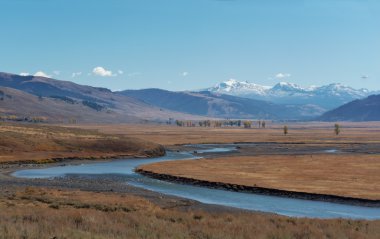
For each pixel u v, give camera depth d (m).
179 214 40.88
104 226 29.00
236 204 63.44
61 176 95.94
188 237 27.34
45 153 141.50
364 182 83.81
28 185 75.06
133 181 88.81
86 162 134.88
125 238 25.00
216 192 75.62
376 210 59.97
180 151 185.62
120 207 47.28
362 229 35.47
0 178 86.44
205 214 42.09
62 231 24.97
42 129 188.38
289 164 118.06
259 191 75.56
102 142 164.75
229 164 118.06
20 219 29.30
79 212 36.97
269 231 31.58
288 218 41.16
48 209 41.09
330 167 110.56
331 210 59.56
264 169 106.00
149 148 165.25
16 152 138.25
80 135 181.62
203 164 118.06
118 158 150.50
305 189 74.31
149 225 31.14
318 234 31.30
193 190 77.62
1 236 22.52
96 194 61.34
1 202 46.31
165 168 107.19
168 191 76.12
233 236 28.56
